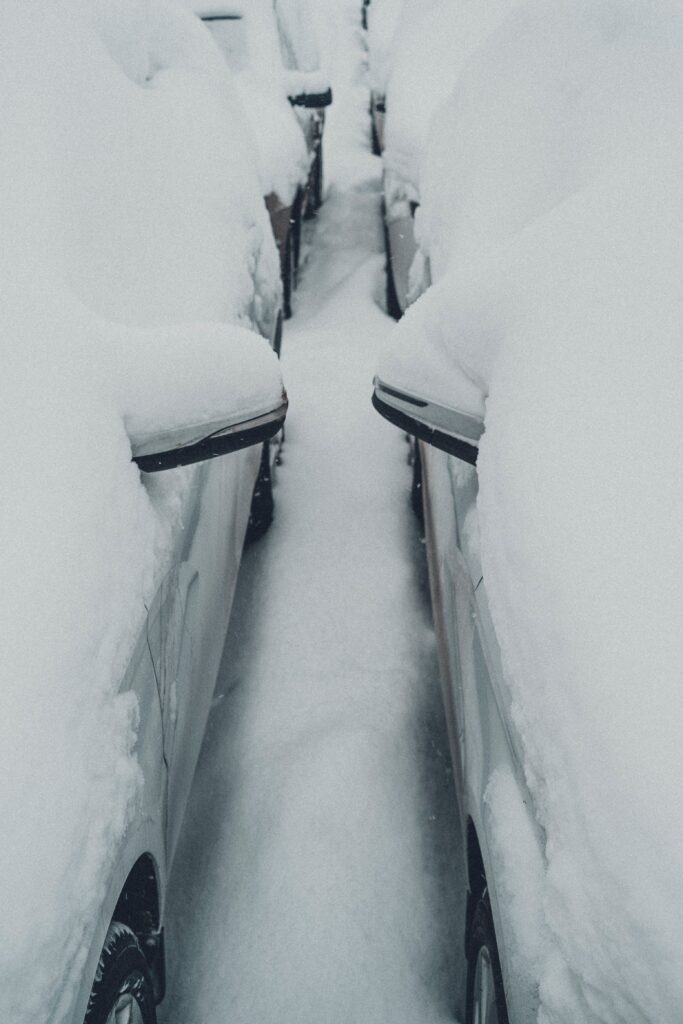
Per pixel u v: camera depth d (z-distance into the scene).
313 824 2.10
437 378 1.63
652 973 0.79
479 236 2.09
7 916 0.86
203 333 1.59
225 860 2.04
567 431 1.20
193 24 3.14
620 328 1.27
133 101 2.32
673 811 0.83
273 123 4.91
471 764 1.47
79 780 1.03
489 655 1.35
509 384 1.38
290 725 2.40
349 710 2.45
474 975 1.53
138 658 1.31
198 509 1.82
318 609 2.88
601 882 0.87
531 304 1.46
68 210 1.70
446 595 1.99
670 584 0.97
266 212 3.16
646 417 1.14
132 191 2.01
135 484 1.41
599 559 1.04
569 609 1.04
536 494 1.18
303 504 3.54
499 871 1.11
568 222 1.57
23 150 1.71
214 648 2.03
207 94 2.87
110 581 1.22
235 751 2.32
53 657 1.04
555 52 2.34
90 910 1.01
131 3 2.75
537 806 1.05
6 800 0.91
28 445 1.22
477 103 2.59
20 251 1.51
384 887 1.96
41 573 1.09
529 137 2.21
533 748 1.06
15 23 1.99
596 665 0.97
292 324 5.55
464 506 1.75
